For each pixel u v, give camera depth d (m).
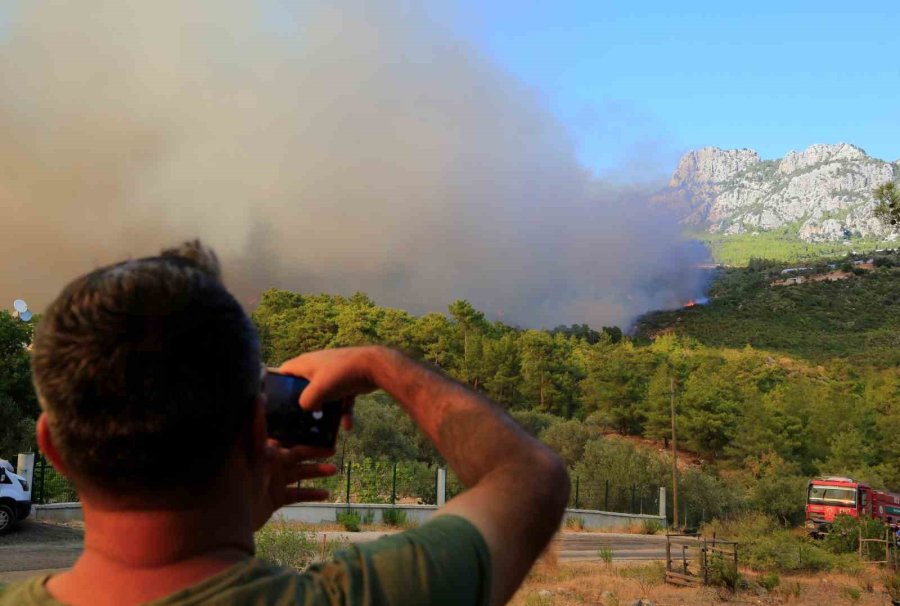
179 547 0.98
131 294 0.96
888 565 21.61
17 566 13.28
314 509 24.28
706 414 86.06
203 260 1.10
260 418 1.07
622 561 21.45
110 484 0.94
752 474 77.06
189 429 0.95
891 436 83.31
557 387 97.38
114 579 0.97
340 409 1.27
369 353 1.25
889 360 162.38
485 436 1.16
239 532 1.04
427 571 0.98
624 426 95.94
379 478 30.47
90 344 0.93
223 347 0.99
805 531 38.84
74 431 0.93
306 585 0.99
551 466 1.15
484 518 1.06
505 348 96.56
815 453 85.94
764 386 116.50
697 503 50.94
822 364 169.25
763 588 17.97
